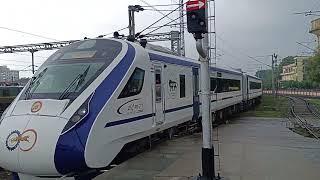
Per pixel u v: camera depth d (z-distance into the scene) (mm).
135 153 11195
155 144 13438
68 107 7828
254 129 19016
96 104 8141
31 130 7453
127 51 9906
